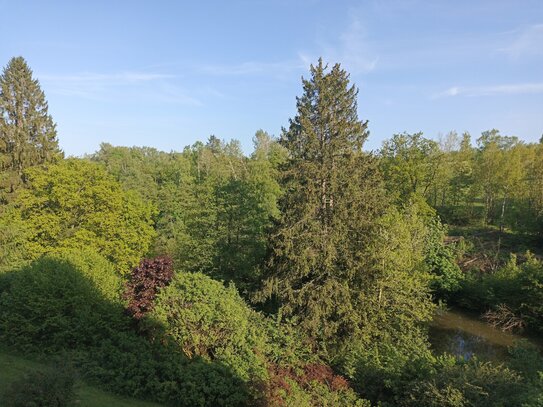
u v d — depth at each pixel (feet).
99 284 50.70
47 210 79.41
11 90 124.77
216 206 88.33
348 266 59.16
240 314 49.42
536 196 121.70
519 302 85.51
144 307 49.88
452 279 99.25
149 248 95.86
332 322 58.39
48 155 128.47
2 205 104.32
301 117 63.52
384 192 66.39
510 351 49.21
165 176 197.47
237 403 39.17
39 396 25.85
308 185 59.00
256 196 96.89
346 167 60.03
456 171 158.61
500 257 112.27
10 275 59.98
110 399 37.45
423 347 55.52
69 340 46.26
